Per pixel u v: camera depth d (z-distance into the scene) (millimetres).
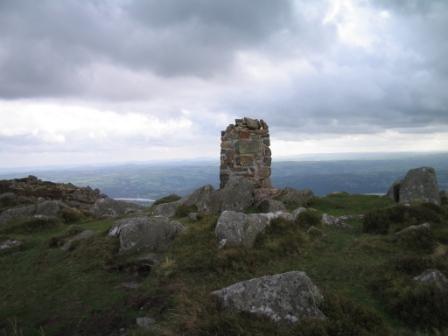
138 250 16891
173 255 15688
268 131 29688
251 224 16734
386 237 16641
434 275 11445
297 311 9586
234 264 14164
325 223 19359
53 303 13977
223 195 24938
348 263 14180
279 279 10281
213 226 17219
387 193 27703
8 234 25406
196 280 13602
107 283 14875
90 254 17453
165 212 26375
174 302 11695
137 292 13477
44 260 18391
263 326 9125
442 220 18531
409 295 10758
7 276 17344
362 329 8969
